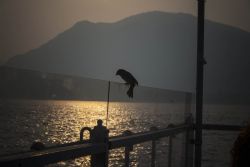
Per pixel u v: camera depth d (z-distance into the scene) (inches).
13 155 78.6
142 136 142.0
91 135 111.3
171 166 185.6
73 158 94.3
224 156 309.3
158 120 174.2
